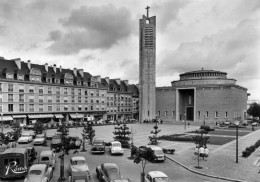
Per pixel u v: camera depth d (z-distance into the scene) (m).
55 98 76.56
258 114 113.75
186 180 21.06
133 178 21.39
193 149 35.16
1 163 20.72
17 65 69.50
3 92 63.75
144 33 94.75
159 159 27.39
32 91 70.31
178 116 95.50
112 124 78.44
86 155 31.19
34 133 44.88
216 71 100.94
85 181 18.41
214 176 21.98
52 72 78.56
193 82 98.56
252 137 49.12
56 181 20.47
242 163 26.84
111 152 31.23
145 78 94.31
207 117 89.25
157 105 100.25
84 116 86.25
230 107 85.62
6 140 34.66
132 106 113.56
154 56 94.75
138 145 38.19
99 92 92.44
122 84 113.00
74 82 83.81
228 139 45.59
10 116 65.00
